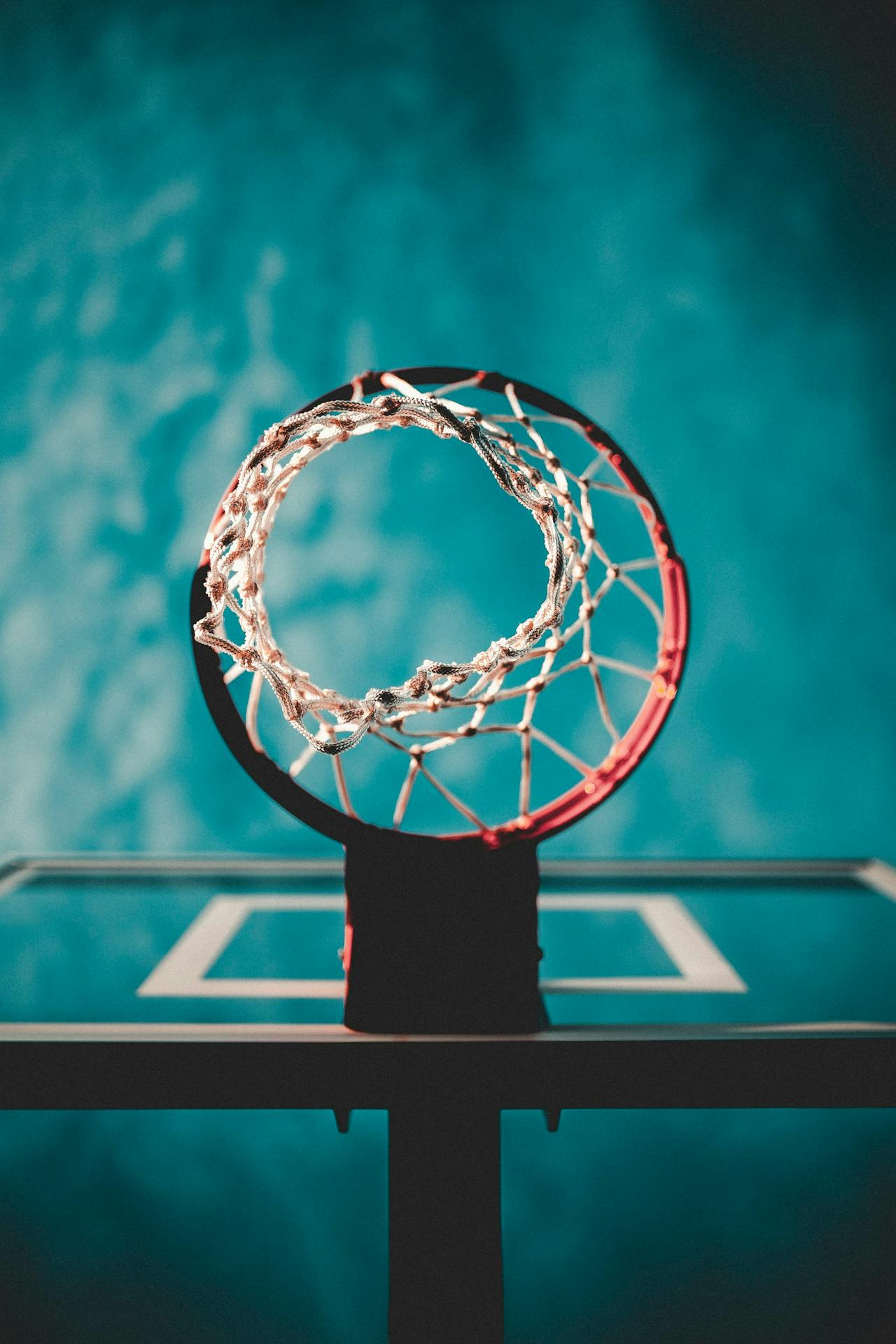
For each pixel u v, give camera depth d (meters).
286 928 2.14
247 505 1.41
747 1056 1.43
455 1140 1.42
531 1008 1.44
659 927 2.15
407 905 1.43
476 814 2.81
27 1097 1.42
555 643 1.50
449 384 1.48
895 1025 1.50
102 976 2.11
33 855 2.28
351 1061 1.41
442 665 1.46
